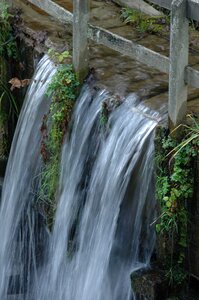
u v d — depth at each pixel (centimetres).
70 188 860
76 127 851
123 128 789
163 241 748
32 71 955
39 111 912
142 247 781
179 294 757
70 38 930
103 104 808
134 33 927
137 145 764
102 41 819
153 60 761
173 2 693
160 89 817
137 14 953
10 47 972
